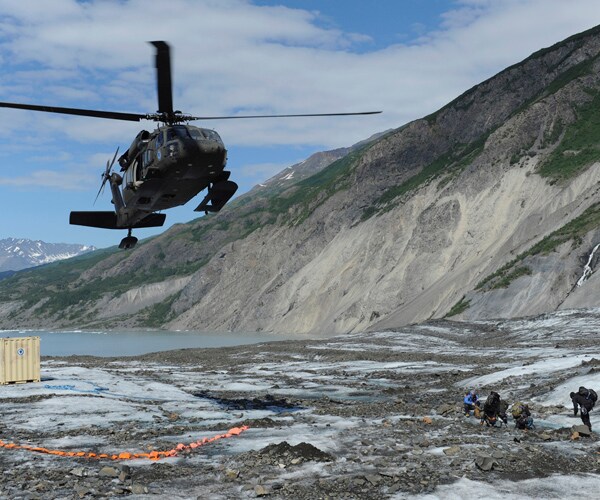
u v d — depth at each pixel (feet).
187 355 197.98
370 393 100.32
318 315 434.30
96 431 64.34
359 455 48.57
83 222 69.72
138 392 100.73
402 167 513.86
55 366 153.17
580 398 58.03
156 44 47.55
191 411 80.23
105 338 485.15
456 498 37.19
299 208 622.95
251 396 97.66
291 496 38.50
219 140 55.93
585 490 38.32
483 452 47.03
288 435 58.95
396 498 37.52
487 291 280.51
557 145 383.65
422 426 62.75
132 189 60.29
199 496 38.96
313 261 500.74
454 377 111.65
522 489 38.60
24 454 52.60
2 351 105.09
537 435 55.26
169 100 54.70
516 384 89.86
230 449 53.62
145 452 53.11
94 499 38.86
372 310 377.30
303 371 138.00
